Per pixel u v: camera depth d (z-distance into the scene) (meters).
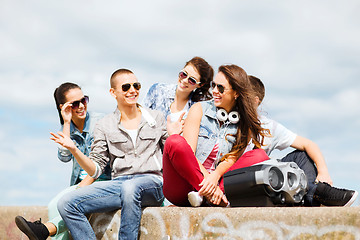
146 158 3.38
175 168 3.00
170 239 2.90
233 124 3.41
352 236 2.17
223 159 3.34
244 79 3.32
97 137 3.49
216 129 3.42
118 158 3.40
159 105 4.73
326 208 2.29
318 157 3.61
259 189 2.75
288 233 2.37
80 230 3.14
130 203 3.04
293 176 2.90
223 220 2.65
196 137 3.35
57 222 3.31
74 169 3.97
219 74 3.38
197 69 4.50
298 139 3.81
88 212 3.18
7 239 4.26
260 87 4.18
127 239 3.04
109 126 3.50
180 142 2.94
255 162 3.10
